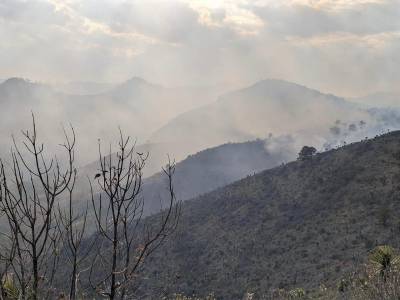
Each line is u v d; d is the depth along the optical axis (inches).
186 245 4318.4
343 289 792.9
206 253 4158.5
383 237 2999.5
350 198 3961.6
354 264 2576.3
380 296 357.1
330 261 3058.6
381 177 4008.4
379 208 3474.4
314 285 2684.5
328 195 4338.1
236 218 4869.6
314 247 3464.6
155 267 3887.8
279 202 4849.9
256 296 2989.7
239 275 3558.1
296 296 1368.1
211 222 4990.2
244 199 5290.4
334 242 3341.5
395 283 365.4
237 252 3991.1
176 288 3531.0
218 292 3390.7
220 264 3858.3
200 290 3501.5
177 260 4010.8
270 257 3698.3
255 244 4047.7
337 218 3730.3
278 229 4212.6
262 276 3405.5
